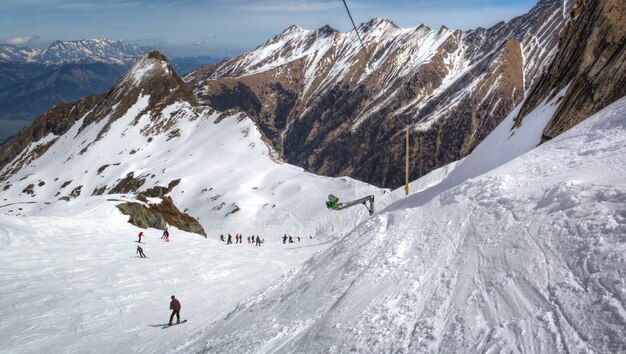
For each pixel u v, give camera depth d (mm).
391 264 11789
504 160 18500
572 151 12469
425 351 7836
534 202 10344
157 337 22047
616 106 13578
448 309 8695
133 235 49594
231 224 96562
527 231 9461
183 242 49719
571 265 7797
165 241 48906
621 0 17219
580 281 7340
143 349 20281
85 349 21625
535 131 18219
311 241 63125
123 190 132500
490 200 11672
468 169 21547
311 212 91312
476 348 7270
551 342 6594
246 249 48438
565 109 16500
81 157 163500
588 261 7582
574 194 9492
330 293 12664
